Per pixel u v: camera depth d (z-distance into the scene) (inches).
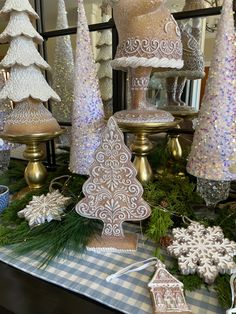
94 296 13.4
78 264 15.8
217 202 19.6
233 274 13.5
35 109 21.2
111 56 25.3
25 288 14.3
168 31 16.5
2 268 15.7
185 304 12.3
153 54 16.4
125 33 17.0
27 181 24.4
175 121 19.5
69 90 28.0
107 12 25.2
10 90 20.1
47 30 28.8
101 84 25.9
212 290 13.6
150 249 17.2
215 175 15.7
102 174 16.0
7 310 13.3
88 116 18.8
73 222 18.2
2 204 21.0
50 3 28.0
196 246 15.3
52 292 14.0
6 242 17.5
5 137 21.0
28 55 20.1
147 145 21.2
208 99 15.6
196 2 21.5
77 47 18.6
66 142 29.5
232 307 11.9
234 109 15.1
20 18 20.1
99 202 16.5
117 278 14.5
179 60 17.3
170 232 17.9
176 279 13.5
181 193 19.8
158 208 18.2
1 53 25.9
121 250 16.8
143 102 19.6
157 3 15.8
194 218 18.8
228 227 17.4
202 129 16.0
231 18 14.7
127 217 16.6
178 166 23.6
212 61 15.4
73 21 28.7
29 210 19.1
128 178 15.9
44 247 17.0
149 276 14.6
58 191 21.5
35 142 22.1
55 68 28.4
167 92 24.5
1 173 29.7
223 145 15.4
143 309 12.6
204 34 21.5
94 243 17.0
